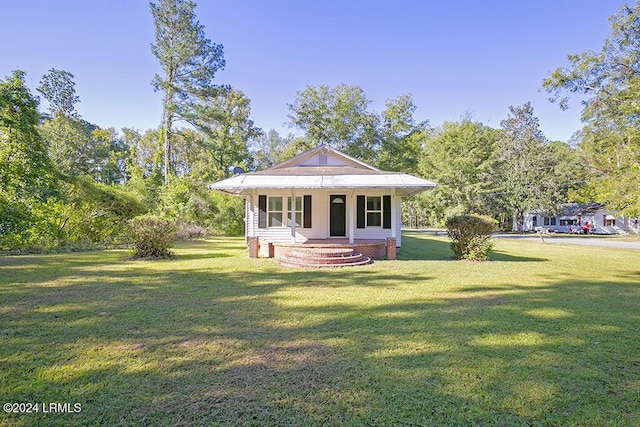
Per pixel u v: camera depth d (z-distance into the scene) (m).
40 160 18.23
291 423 3.13
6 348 4.77
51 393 3.62
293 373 4.09
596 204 44.47
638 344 5.13
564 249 20.97
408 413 3.30
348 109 39.53
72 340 5.10
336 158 19.66
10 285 8.84
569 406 3.47
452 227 15.35
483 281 10.07
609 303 7.57
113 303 7.21
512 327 5.87
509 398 3.60
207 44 31.52
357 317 6.40
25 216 15.85
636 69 23.66
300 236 17.50
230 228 32.09
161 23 30.41
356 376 4.03
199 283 9.41
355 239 17.31
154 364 4.32
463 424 3.16
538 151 45.66
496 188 44.09
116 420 3.16
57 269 11.23
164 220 14.91
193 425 3.09
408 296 8.11
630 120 24.73
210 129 33.69
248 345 4.97
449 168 42.28
